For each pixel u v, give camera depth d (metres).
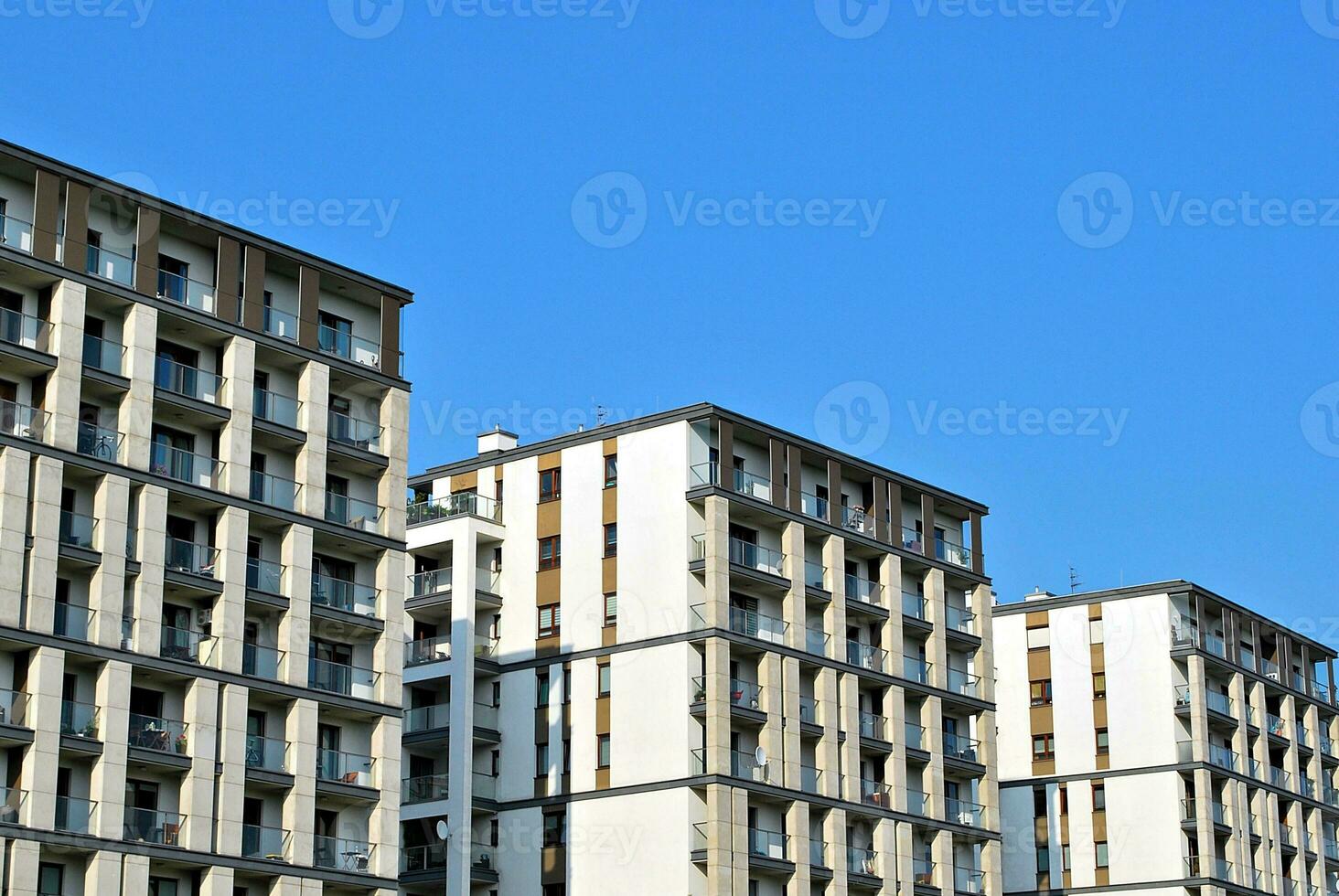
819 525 102.94
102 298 77.31
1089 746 124.81
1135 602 125.88
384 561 84.75
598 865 96.12
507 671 102.00
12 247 74.62
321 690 80.94
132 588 75.88
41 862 71.94
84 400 76.69
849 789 100.38
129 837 73.56
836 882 98.19
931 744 105.69
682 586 97.44
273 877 77.81
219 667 77.44
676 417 100.25
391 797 82.50
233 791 76.75
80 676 74.06
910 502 110.44
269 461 82.44
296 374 84.00
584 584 100.88
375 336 88.00
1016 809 125.94
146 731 75.31
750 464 101.81
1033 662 128.12
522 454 105.12
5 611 71.56
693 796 94.31
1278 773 130.38
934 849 104.69
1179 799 121.12
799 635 100.12
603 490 101.75
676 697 95.94
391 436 86.25
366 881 80.75
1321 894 131.88
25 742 71.12
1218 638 128.62
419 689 102.56
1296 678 136.50
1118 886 121.38
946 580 110.44
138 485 76.75
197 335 80.50
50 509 73.50
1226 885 120.94
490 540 104.00
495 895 99.00
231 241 81.81
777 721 97.62
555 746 99.31
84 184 77.19
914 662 107.19
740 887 93.50
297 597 80.81
